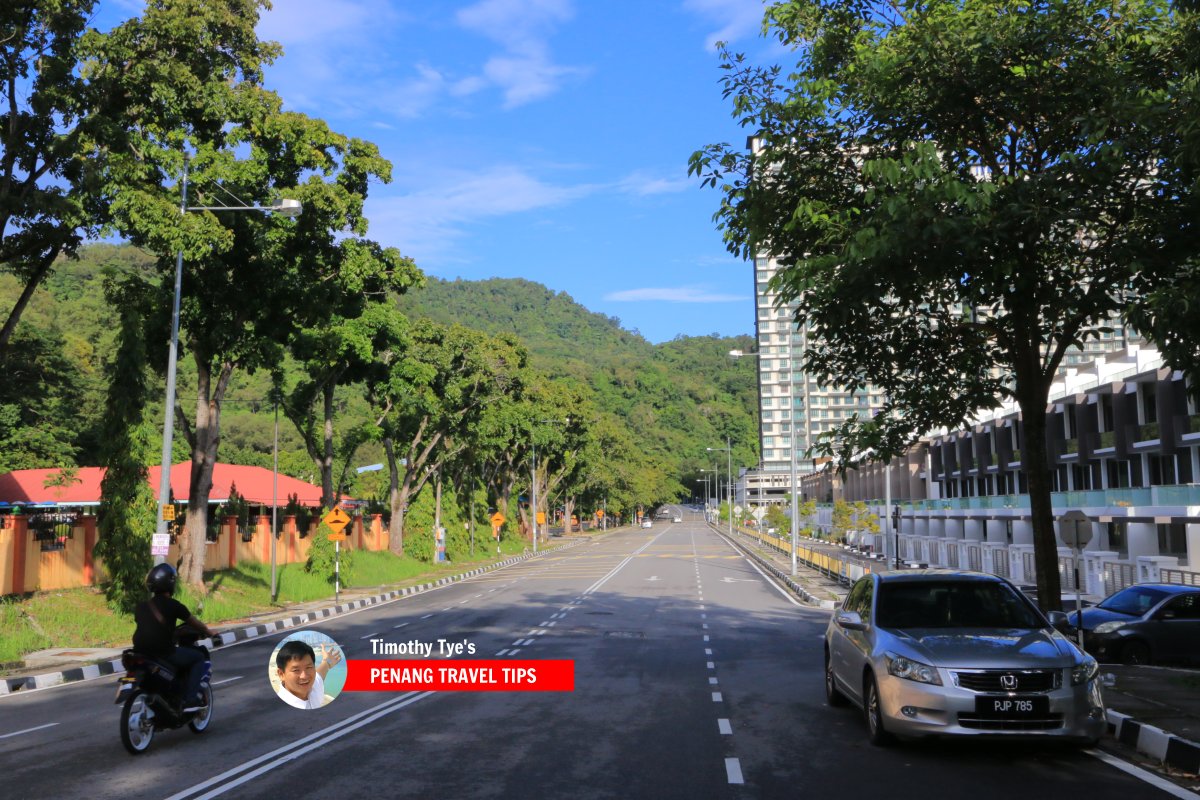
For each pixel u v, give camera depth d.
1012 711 8.16
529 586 37.91
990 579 10.21
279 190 24.73
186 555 26.23
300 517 42.06
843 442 14.20
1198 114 9.11
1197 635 16.47
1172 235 10.48
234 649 19.75
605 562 56.72
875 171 9.56
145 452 23.75
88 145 20.62
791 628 21.91
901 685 8.56
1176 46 10.72
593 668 15.27
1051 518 13.13
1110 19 11.14
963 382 13.66
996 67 10.98
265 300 26.69
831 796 7.25
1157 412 41.81
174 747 9.34
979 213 9.85
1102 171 10.20
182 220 21.28
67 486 37.72
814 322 12.35
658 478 181.00
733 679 13.97
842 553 70.06
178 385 73.88
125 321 24.00
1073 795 7.26
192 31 21.75
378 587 37.72
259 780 7.86
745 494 161.75
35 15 19.50
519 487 91.12
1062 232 10.93
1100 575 34.12
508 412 59.47
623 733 9.88
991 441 61.72
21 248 21.12
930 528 67.31
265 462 82.75
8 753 9.23
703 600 30.41
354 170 26.44
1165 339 9.02
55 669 16.09
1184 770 8.09
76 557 24.56
